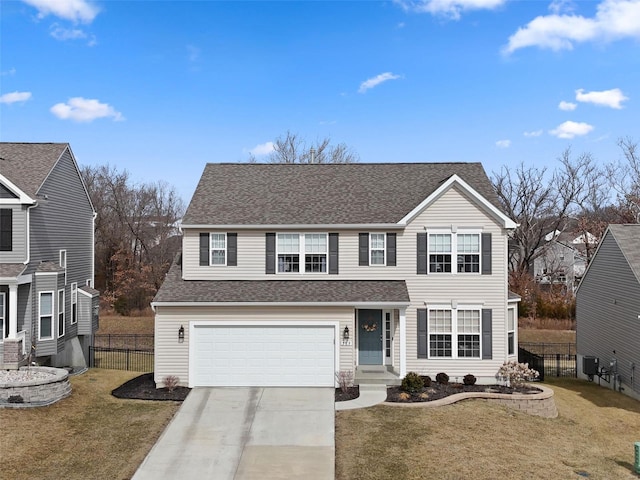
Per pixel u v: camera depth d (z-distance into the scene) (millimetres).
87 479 13000
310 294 21469
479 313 22141
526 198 51625
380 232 22703
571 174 51406
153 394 19953
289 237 22984
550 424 18469
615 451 16531
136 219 56500
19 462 13797
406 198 24125
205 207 23844
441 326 22172
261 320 21078
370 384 21016
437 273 22297
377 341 22922
